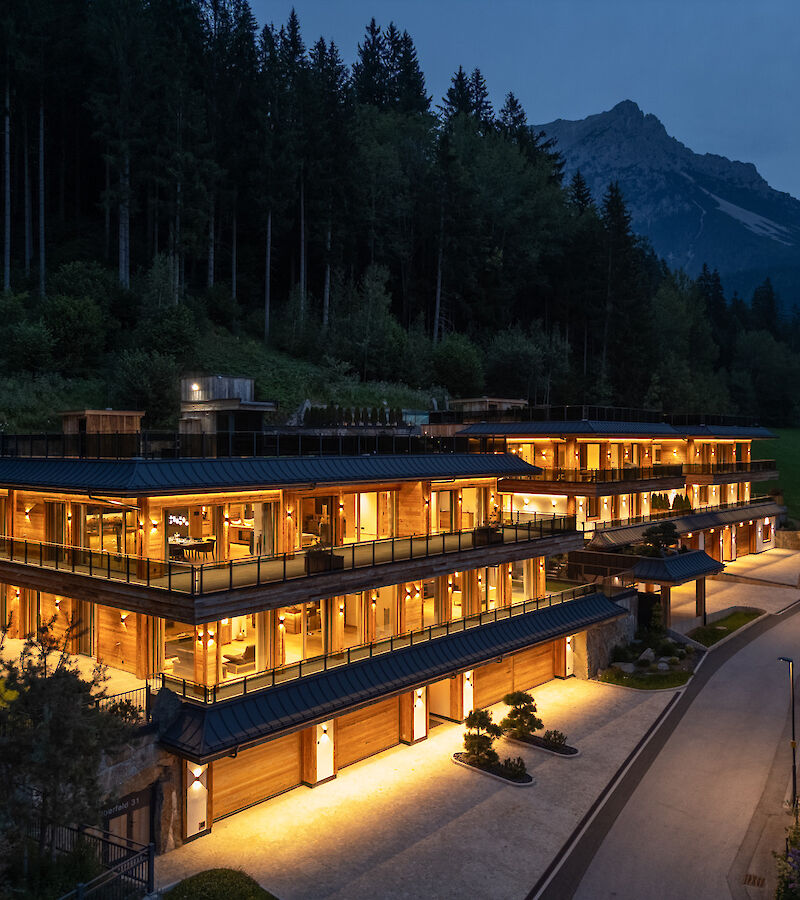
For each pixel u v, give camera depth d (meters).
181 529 25.69
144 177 68.56
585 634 38.84
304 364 71.31
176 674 24.69
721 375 120.56
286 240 84.12
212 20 87.62
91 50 70.44
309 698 24.22
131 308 63.53
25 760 15.77
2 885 16.08
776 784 26.66
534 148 113.44
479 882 20.03
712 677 39.06
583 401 85.31
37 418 49.16
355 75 113.31
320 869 20.42
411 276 88.88
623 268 95.38
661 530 47.91
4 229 68.12
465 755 28.23
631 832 23.14
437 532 32.69
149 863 18.77
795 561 68.75
